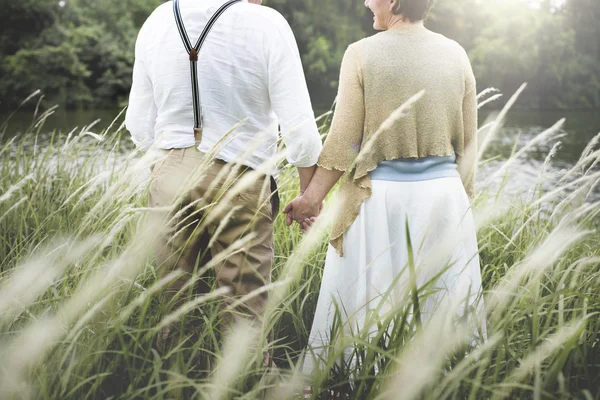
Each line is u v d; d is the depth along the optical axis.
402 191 1.93
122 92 39.12
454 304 1.80
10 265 2.27
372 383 1.69
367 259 1.98
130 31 40.91
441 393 1.55
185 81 1.92
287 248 2.64
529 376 1.63
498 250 2.73
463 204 1.96
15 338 1.68
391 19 1.95
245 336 1.65
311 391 1.73
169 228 1.95
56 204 3.20
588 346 1.79
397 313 1.65
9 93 36.12
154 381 1.70
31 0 37.53
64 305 1.70
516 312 1.72
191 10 1.92
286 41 1.92
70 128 17.84
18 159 3.70
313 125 1.95
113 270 1.60
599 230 2.98
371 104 1.90
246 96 1.94
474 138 1.99
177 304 1.94
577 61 39.84
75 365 1.58
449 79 1.89
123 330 1.70
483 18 39.41
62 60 36.88
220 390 1.49
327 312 2.03
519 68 38.44
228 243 1.99
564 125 23.70
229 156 1.93
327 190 2.03
